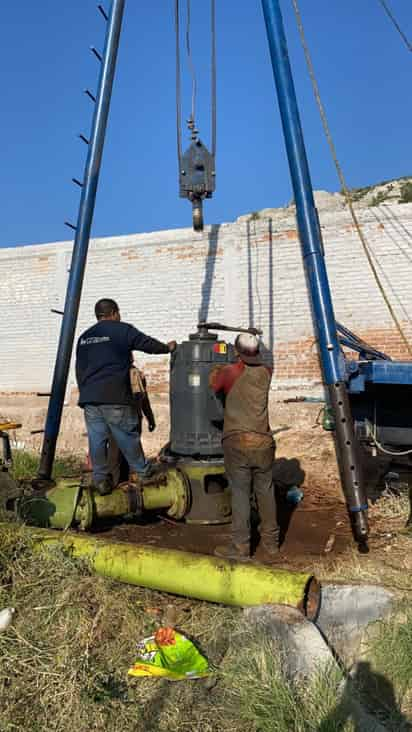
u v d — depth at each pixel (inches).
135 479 241.3
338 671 138.5
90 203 269.4
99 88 268.2
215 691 140.9
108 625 159.5
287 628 146.0
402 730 132.2
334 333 213.0
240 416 203.9
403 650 148.9
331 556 207.2
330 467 329.1
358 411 261.6
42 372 535.2
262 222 453.4
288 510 269.9
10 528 182.2
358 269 422.6
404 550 209.8
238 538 203.2
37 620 155.9
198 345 239.1
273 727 128.0
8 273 549.3
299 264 441.4
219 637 156.3
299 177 222.1
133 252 496.1
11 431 423.5
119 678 144.3
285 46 230.4
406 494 267.0
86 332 227.9
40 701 135.4
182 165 282.8
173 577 168.7
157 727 130.7
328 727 127.0
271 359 446.9
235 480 204.7
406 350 409.1
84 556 178.7
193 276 476.1
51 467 270.8
